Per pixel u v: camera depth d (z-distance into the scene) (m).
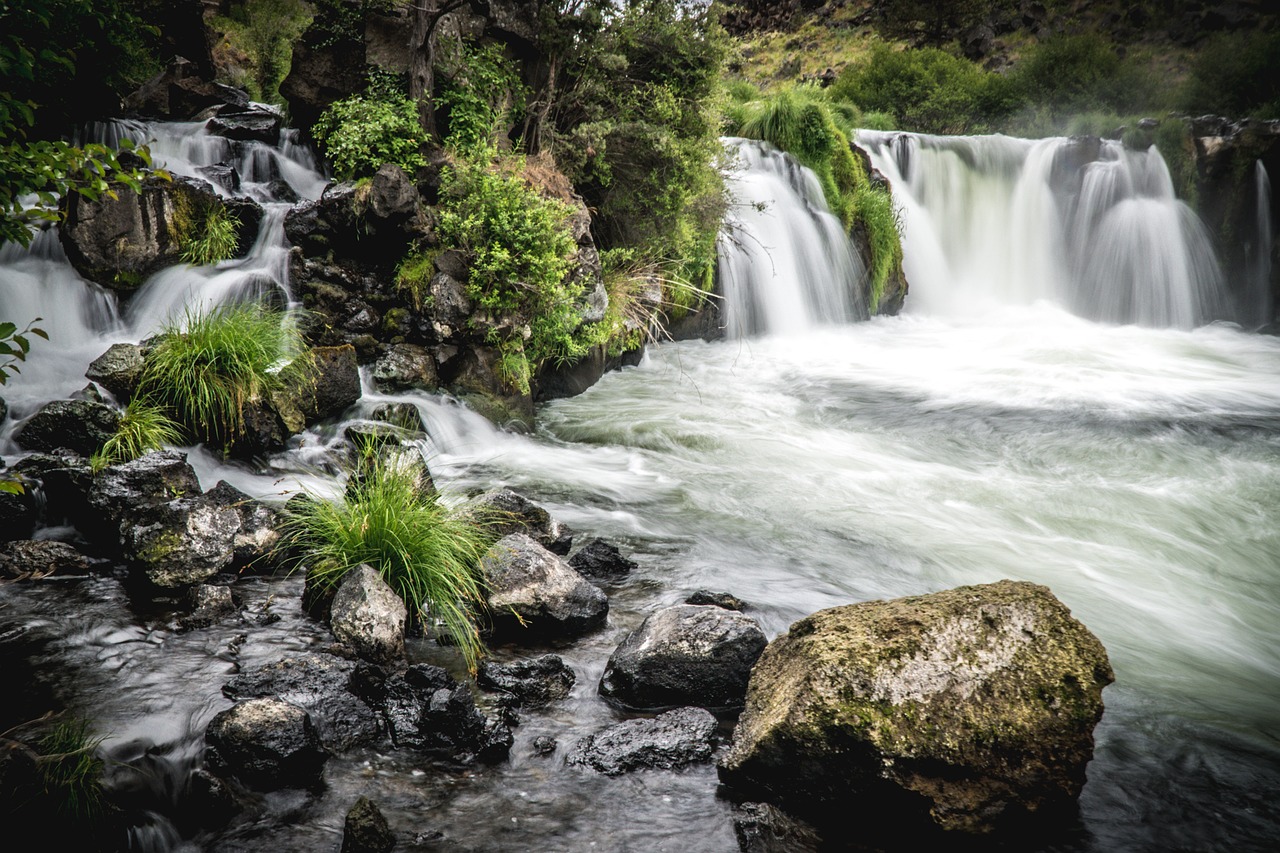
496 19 11.24
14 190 4.16
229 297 8.93
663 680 4.48
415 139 9.98
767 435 10.06
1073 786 3.71
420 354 8.96
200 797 3.45
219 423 7.33
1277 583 6.84
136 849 3.28
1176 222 19.56
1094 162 20.31
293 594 5.34
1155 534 7.63
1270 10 30.53
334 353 8.13
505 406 9.41
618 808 3.67
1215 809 3.90
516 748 4.04
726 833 3.56
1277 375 14.34
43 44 5.25
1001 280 20.69
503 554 5.37
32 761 3.42
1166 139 20.17
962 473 9.07
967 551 6.99
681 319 14.10
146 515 5.52
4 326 3.68
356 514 5.40
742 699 4.57
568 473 8.37
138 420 6.90
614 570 6.07
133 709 4.00
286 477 7.25
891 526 7.46
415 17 10.21
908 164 20.08
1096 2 34.84
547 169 10.80
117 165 4.43
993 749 3.62
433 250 9.27
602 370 12.05
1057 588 6.41
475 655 4.83
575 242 10.17
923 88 29.25
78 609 4.93
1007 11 35.88
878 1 40.56
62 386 7.78
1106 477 9.08
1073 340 16.67
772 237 15.38
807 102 17.22
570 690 4.57
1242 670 5.38
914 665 3.74
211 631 4.80
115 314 8.84
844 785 3.62
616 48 11.88
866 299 17.34
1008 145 20.89
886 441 10.12
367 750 3.92
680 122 12.40
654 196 12.02
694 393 11.76
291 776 3.67
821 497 8.12
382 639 4.66
